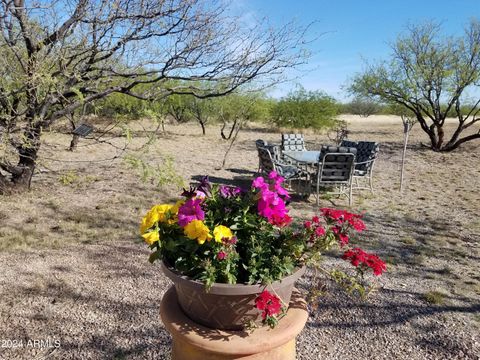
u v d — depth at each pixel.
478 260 4.03
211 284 1.38
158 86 5.85
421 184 7.97
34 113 4.44
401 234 4.83
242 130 21.00
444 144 14.71
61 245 4.03
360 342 2.56
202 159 10.45
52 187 6.30
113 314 2.81
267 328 1.51
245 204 1.59
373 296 3.16
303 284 3.35
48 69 3.96
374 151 6.99
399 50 12.62
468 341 2.55
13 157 4.70
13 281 3.21
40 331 2.58
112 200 5.75
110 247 4.04
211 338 1.44
